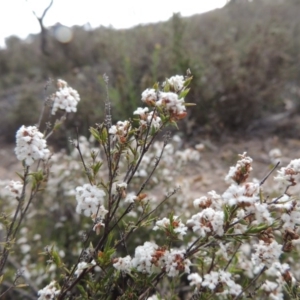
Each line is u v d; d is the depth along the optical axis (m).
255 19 8.91
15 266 3.27
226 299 1.87
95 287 1.53
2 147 7.66
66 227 3.89
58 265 1.55
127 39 8.63
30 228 3.99
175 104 1.37
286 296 2.44
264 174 4.93
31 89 8.98
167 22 8.74
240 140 6.25
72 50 10.70
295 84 7.61
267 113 6.98
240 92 6.40
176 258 1.41
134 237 3.31
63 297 1.56
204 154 5.87
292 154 5.62
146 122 1.52
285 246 1.49
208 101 6.45
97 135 1.49
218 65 6.53
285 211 1.38
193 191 4.77
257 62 6.66
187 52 6.69
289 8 9.87
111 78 7.61
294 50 7.77
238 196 1.29
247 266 2.15
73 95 2.01
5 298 3.05
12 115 8.09
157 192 4.08
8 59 12.12
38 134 1.54
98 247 1.55
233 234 1.37
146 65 7.12
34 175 1.75
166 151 3.82
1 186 4.37
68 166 4.30
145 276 1.47
